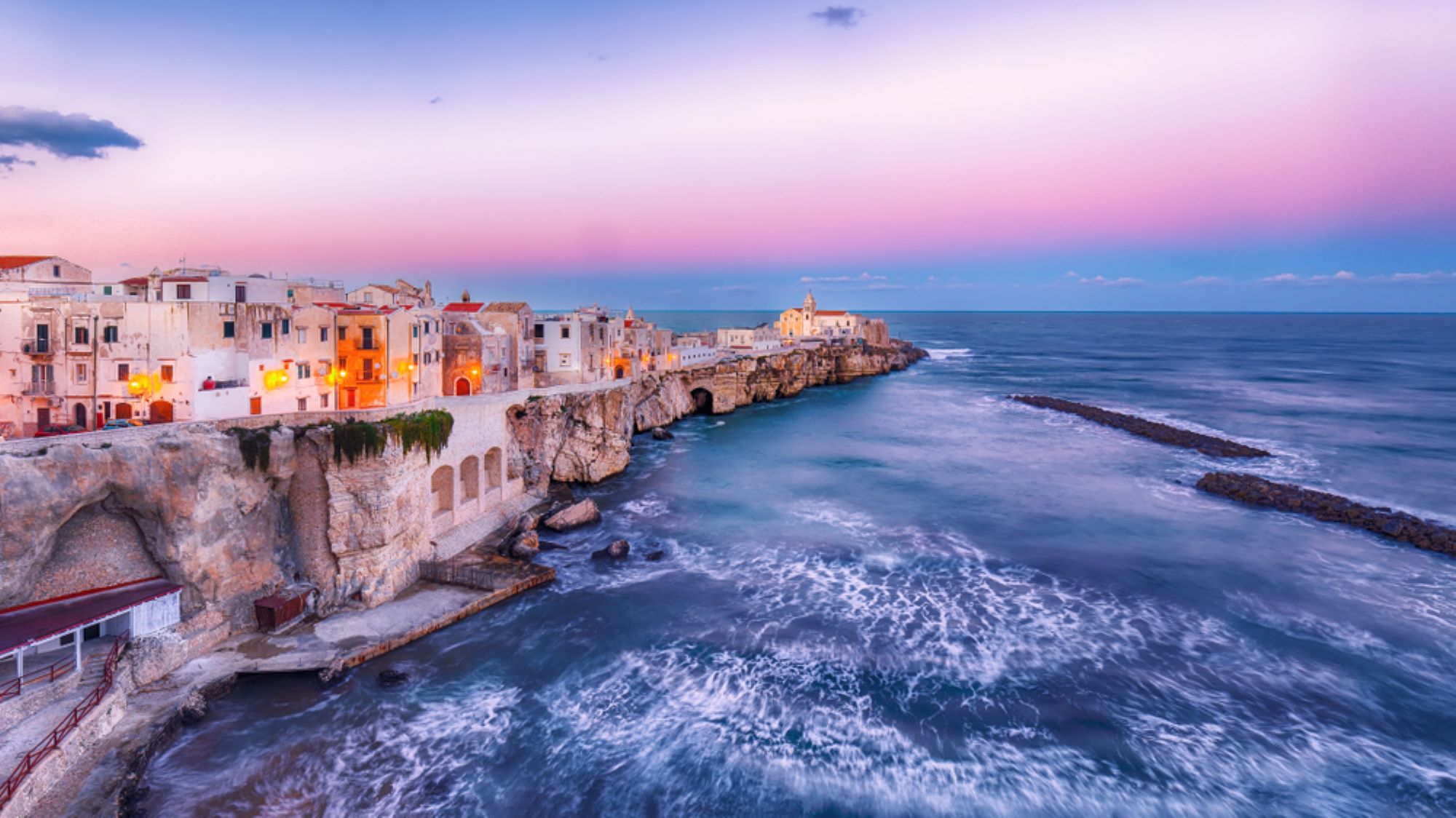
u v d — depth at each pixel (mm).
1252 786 27531
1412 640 38656
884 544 53750
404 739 29828
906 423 111250
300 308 52188
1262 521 59469
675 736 30406
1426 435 97062
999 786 27469
